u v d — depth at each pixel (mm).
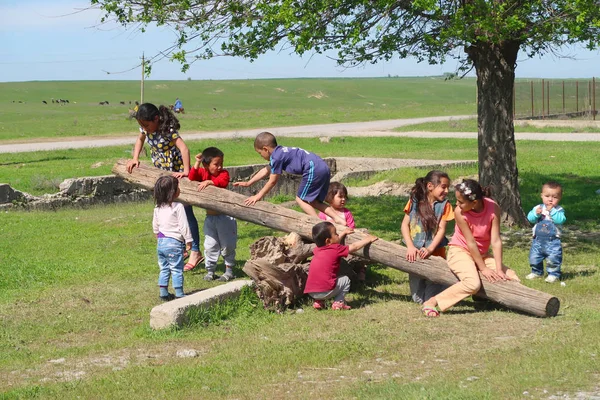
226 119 58406
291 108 86750
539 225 8703
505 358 5555
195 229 9359
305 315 7434
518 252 10617
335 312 7496
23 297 8594
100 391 5320
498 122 12750
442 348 6051
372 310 7547
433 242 7547
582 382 4852
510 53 12562
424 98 121812
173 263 7988
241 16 11203
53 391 5375
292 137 37875
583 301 7648
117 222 14711
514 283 7109
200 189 8711
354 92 131375
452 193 18344
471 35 11109
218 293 7465
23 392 5348
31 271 10000
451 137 37031
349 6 11141
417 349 6066
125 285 9117
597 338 5980
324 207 8656
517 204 12898
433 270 7449
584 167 22750
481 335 6406
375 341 6340
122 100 103875
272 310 7590
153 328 7039
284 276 7621
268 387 5266
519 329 6570
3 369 6098
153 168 9227
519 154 26969
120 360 6234
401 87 150000
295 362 5816
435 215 7578
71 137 40312
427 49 12570
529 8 10555
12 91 120750
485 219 7195
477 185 7078
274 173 8562
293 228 8250
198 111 75875
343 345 6215
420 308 7562
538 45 12625
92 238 12969
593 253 10500
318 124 52344
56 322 7531
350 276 8453
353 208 15758
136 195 18812
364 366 5699
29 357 6406
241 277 9297
